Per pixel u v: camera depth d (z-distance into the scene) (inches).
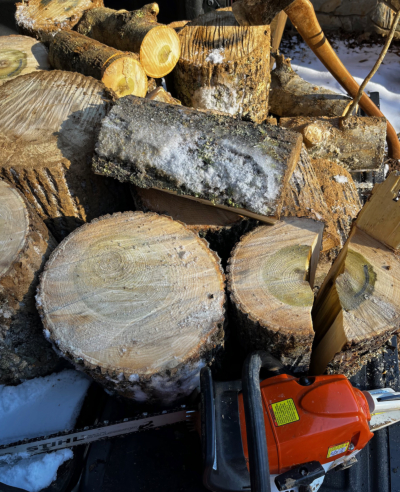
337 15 86.7
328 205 40.4
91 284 27.2
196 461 30.8
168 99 43.6
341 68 49.8
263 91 50.7
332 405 24.6
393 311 26.0
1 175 32.4
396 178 26.5
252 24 44.3
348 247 28.8
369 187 51.9
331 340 28.5
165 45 45.0
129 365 24.4
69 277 27.5
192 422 30.1
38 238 29.6
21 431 31.5
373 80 77.3
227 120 32.9
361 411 24.7
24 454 29.3
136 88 45.8
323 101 54.1
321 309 31.5
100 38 50.7
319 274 38.9
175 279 27.4
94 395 34.6
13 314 28.5
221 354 29.9
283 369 27.0
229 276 28.6
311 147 46.4
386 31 84.7
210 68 45.6
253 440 19.5
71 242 29.2
